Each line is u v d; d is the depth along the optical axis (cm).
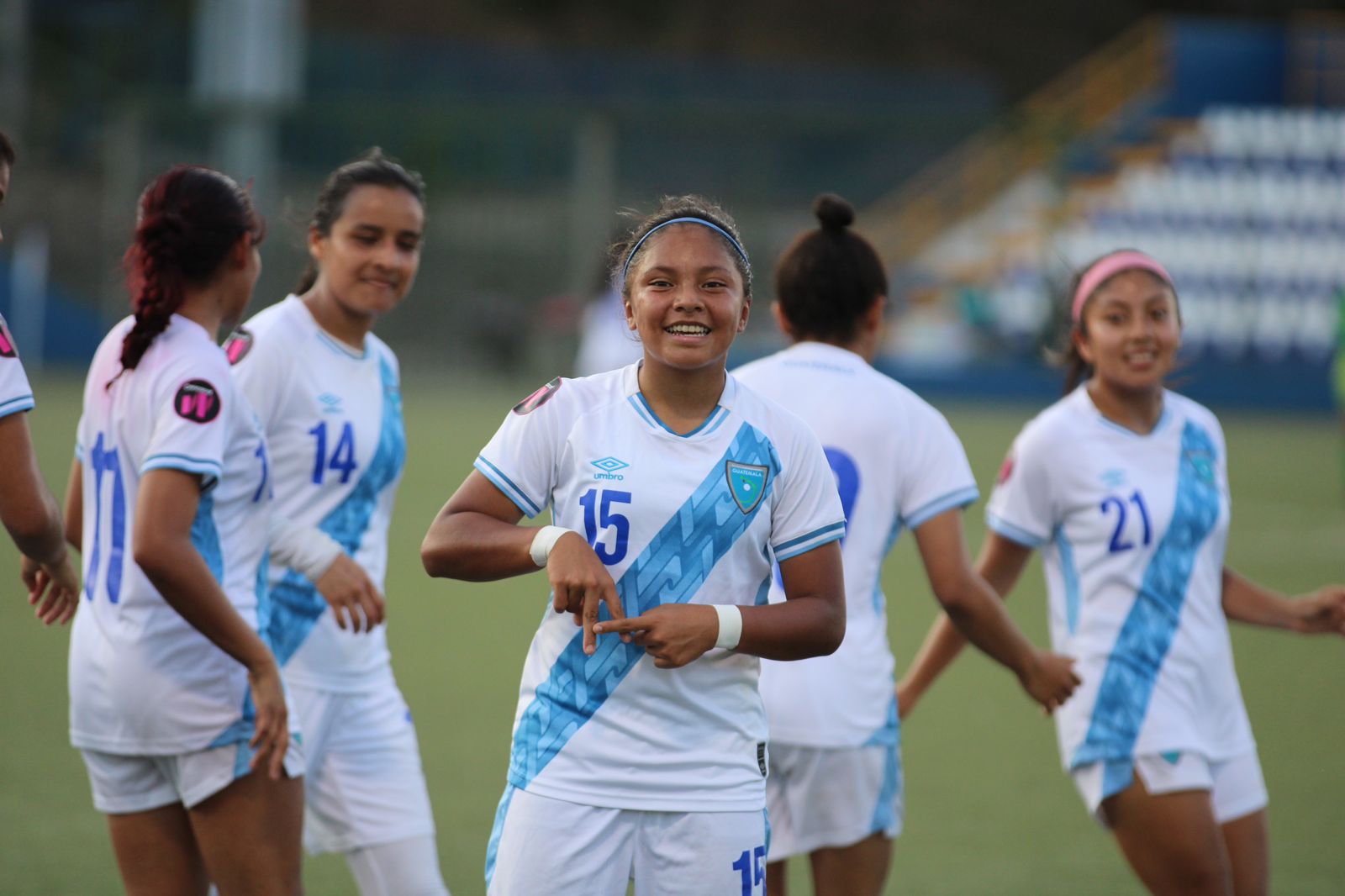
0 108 7469
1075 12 11225
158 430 779
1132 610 955
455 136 7406
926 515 916
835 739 890
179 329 813
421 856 991
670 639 667
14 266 6278
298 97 7456
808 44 10912
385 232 1005
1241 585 1027
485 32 10544
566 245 7431
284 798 818
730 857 696
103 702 811
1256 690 1889
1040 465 991
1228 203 7062
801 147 7906
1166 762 929
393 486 1037
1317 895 1173
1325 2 10906
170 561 760
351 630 988
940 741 1656
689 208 707
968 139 7800
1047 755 1605
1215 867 927
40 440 3794
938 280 7156
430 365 7331
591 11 10762
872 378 935
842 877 906
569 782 695
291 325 995
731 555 704
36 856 1188
